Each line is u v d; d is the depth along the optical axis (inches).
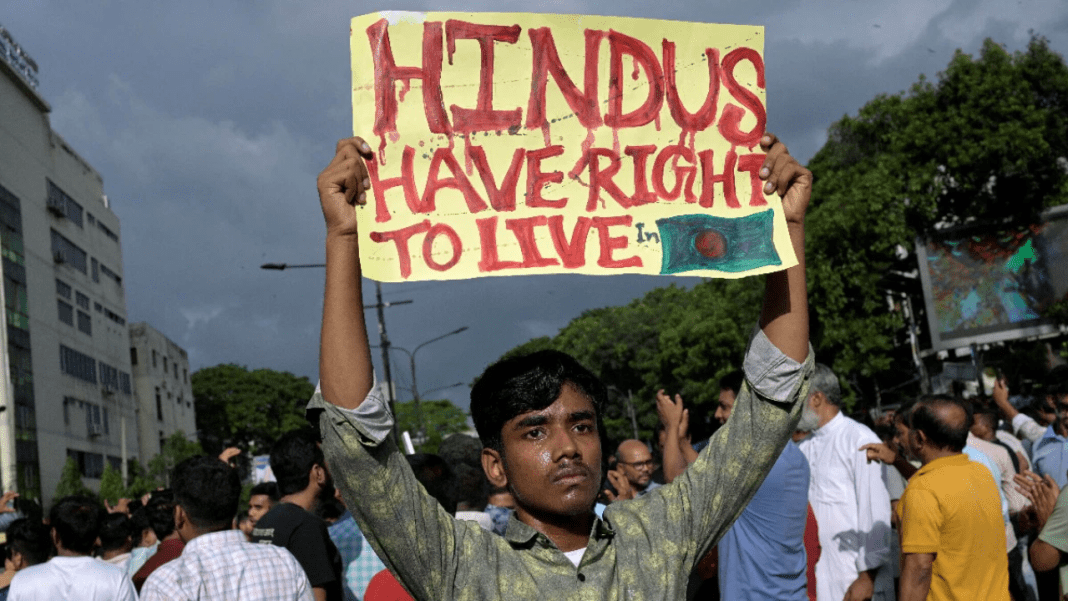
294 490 190.4
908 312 1241.4
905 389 1200.2
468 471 214.1
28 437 1595.7
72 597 194.9
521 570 86.6
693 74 102.2
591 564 88.0
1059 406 271.0
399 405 3029.0
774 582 173.6
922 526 166.4
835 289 1031.6
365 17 96.6
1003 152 1010.7
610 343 2389.3
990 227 1055.0
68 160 1956.2
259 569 159.9
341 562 187.0
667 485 96.3
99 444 1973.4
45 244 1784.0
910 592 167.2
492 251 94.9
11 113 1686.8
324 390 84.7
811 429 224.4
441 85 96.9
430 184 95.1
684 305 2420.0
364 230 91.8
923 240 1078.4
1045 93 1053.2
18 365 1589.6
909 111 1087.0
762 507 174.9
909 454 181.2
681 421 221.1
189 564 157.2
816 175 1166.3
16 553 240.8
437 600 86.2
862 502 212.4
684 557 91.0
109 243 2192.4
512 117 97.7
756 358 95.0
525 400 89.0
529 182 97.1
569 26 99.7
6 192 1621.6
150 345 2426.2
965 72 1061.1
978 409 281.9
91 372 1973.4
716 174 101.0
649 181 99.6
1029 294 1039.0
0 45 1668.3
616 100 100.1
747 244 99.3
